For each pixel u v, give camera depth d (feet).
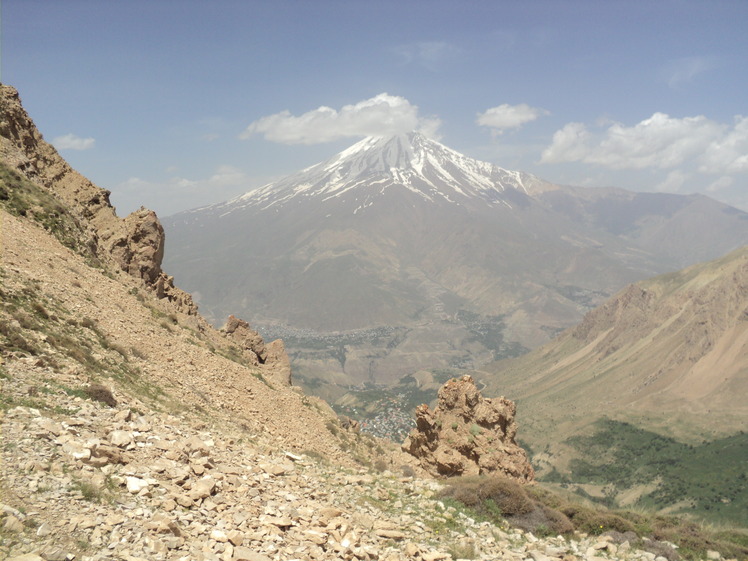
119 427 65.46
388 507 75.05
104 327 110.63
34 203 145.59
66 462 51.52
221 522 52.70
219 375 125.80
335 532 57.47
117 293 135.64
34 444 52.16
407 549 59.11
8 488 44.37
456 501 84.02
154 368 106.93
